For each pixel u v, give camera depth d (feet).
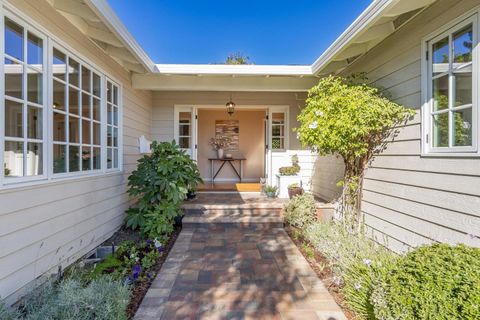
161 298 8.29
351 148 12.23
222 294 8.57
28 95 8.37
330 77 12.71
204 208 17.20
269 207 17.33
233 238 13.89
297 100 22.45
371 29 11.42
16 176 7.80
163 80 17.61
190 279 9.53
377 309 6.03
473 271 5.29
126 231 14.65
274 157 22.61
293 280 9.50
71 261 10.18
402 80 10.94
